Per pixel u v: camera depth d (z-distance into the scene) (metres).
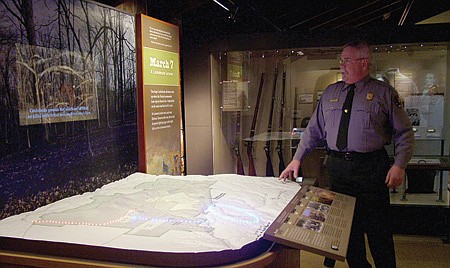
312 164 3.81
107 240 1.66
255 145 4.48
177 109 3.85
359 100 2.73
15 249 1.69
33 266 1.64
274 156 4.46
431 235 4.03
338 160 2.82
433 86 3.94
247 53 4.23
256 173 4.53
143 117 3.33
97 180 2.93
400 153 2.66
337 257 1.54
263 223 1.88
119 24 3.15
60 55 2.56
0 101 2.14
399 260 3.49
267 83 4.36
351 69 2.76
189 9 4.09
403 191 4.07
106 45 3.00
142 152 3.35
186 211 2.01
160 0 3.99
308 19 5.77
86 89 2.80
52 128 2.50
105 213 2.00
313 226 1.80
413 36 3.71
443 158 3.96
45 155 2.45
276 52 4.16
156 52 3.48
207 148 4.24
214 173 4.29
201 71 4.16
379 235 2.77
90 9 2.82
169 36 3.68
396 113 2.68
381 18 7.36
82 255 1.60
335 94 2.85
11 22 2.20
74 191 2.70
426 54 3.93
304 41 3.91
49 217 1.98
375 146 2.71
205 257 1.51
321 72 4.23
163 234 1.72
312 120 3.01
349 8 5.64
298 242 1.60
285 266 1.98
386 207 2.78
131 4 3.59
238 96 4.39
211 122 4.21
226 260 1.52
